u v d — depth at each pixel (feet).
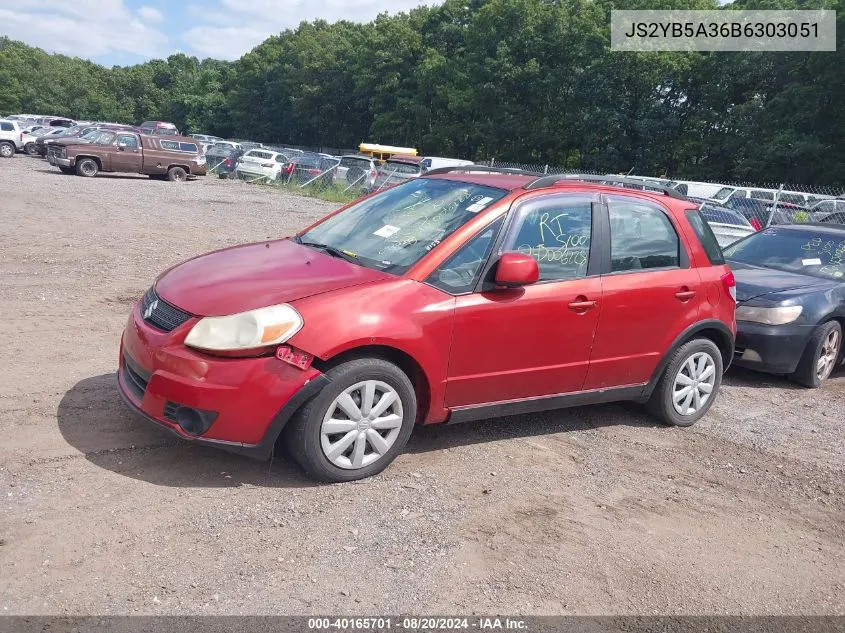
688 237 18.03
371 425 13.35
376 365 13.12
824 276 25.76
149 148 92.27
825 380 25.08
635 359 16.99
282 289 13.26
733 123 139.03
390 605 10.14
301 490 12.96
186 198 69.92
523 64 161.38
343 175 91.56
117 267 31.65
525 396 15.60
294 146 257.14
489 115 169.27
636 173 144.36
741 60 134.00
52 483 12.25
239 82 280.51
